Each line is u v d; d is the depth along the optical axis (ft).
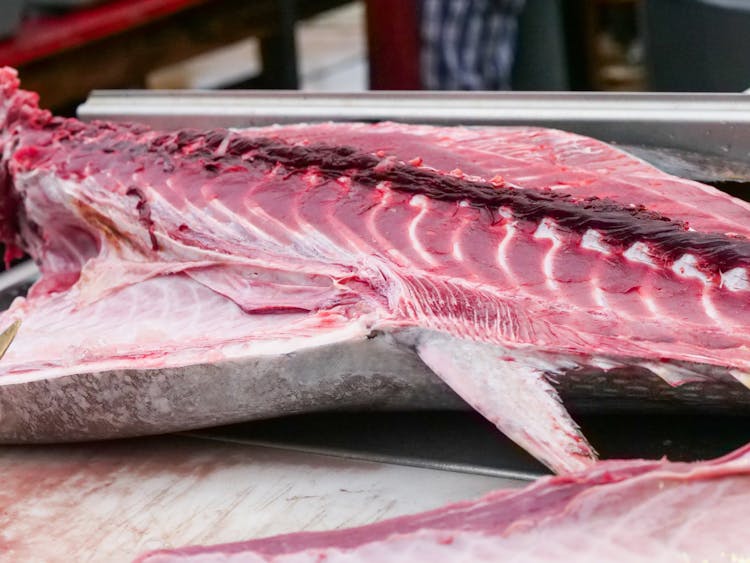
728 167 3.44
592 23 7.36
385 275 2.74
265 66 7.36
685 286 2.59
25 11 6.25
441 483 2.73
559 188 3.10
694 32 4.88
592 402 2.65
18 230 3.71
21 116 3.55
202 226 3.10
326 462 2.87
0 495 2.87
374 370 2.70
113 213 3.27
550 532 2.14
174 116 4.00
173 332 2.96
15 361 3.01
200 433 3.05
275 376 2.72
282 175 3.15
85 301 3.23
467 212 2.91
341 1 7.89
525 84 6.35
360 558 2.19
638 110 3.53
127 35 6.25
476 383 2.49
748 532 2.07
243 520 2.68
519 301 2.61
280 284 2.96
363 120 3.83
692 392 2.52
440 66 6.11
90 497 2.83
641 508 2.13
